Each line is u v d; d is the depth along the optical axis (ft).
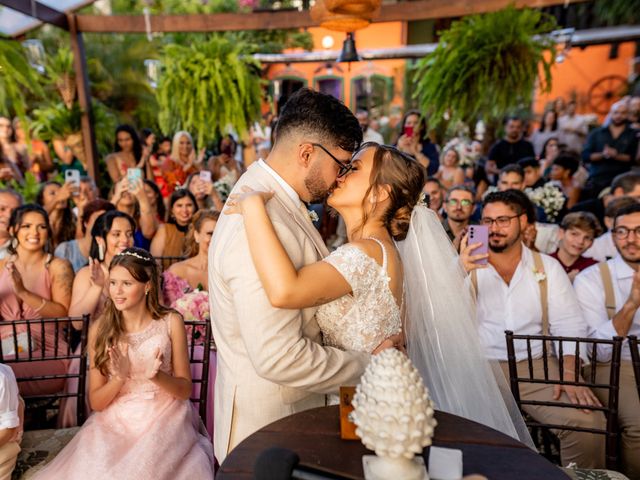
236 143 23.16
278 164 4.42
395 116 31.27
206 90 16.72
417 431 3.12
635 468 7.20
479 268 7.86
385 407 3.12
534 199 14.15
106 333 6.51
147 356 6.63
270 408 4.45
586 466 7.43
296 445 3.89
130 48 28.50
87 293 9.02
